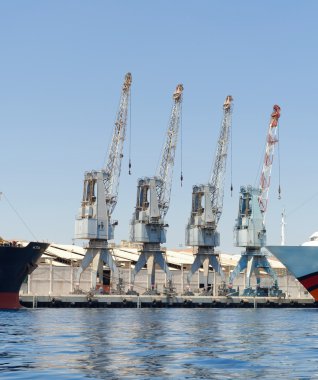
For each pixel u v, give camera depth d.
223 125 187.50
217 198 181.88
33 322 89.56
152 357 46.09
